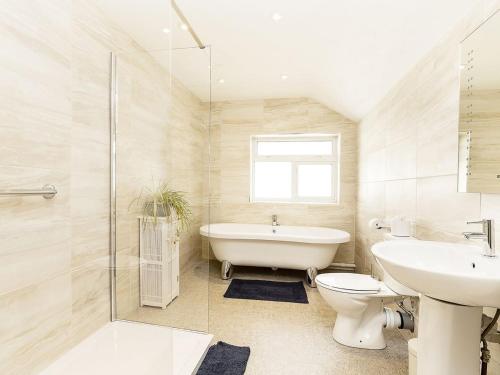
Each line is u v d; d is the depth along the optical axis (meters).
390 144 2.42
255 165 4.11
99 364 1.49
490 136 1.19
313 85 3.27
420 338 1.12
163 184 2.32
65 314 1.57
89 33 1.73
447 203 1.54
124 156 2.01
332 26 1.95
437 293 0.92
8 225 1.24
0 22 1.19
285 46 2.33
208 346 1.86
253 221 3.94
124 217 2.01
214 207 4.02
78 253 1.67
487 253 1.13
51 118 1.46
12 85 1.25
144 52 2.14
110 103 1.91
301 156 4.00
